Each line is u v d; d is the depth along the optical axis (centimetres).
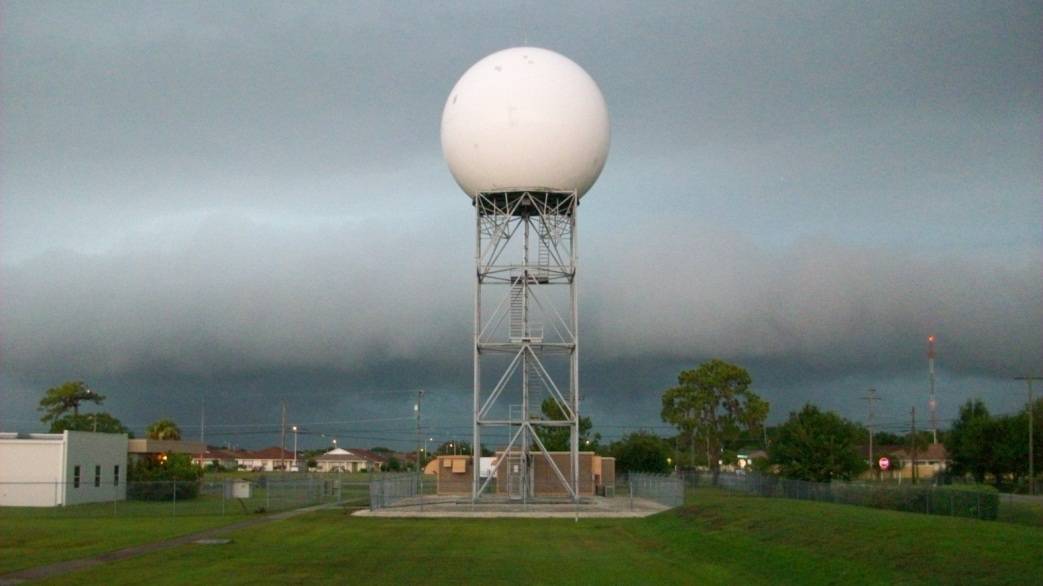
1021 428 8169
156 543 4003
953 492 4462
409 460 18500
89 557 3503
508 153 5959
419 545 3919
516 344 6103
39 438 6862
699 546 3725
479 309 6184
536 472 7412
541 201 6125
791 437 8075
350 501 7031
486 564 3306
